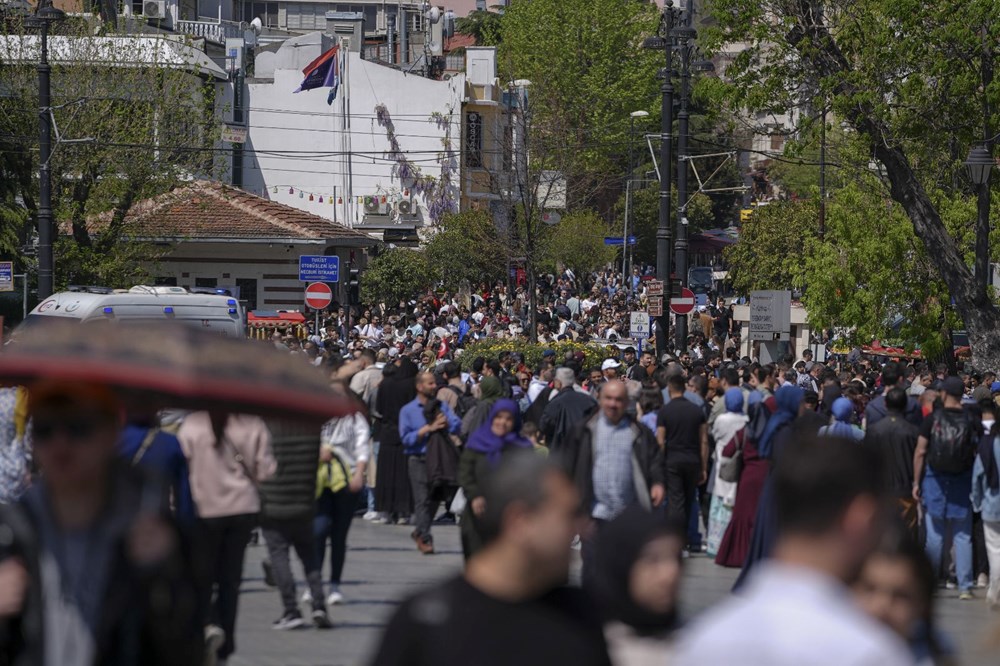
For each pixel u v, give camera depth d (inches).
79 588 560.4
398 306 6466.5
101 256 4997.5
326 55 7854.3
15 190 4869.6
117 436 580.4
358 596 1471.5
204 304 3331.7
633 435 1305.4
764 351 4121.6
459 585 470.6
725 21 3353.8
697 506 1983.3
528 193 6127.0
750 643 357.4
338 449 1374.3
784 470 391.5
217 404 685.9
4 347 769.6
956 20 3147.1
